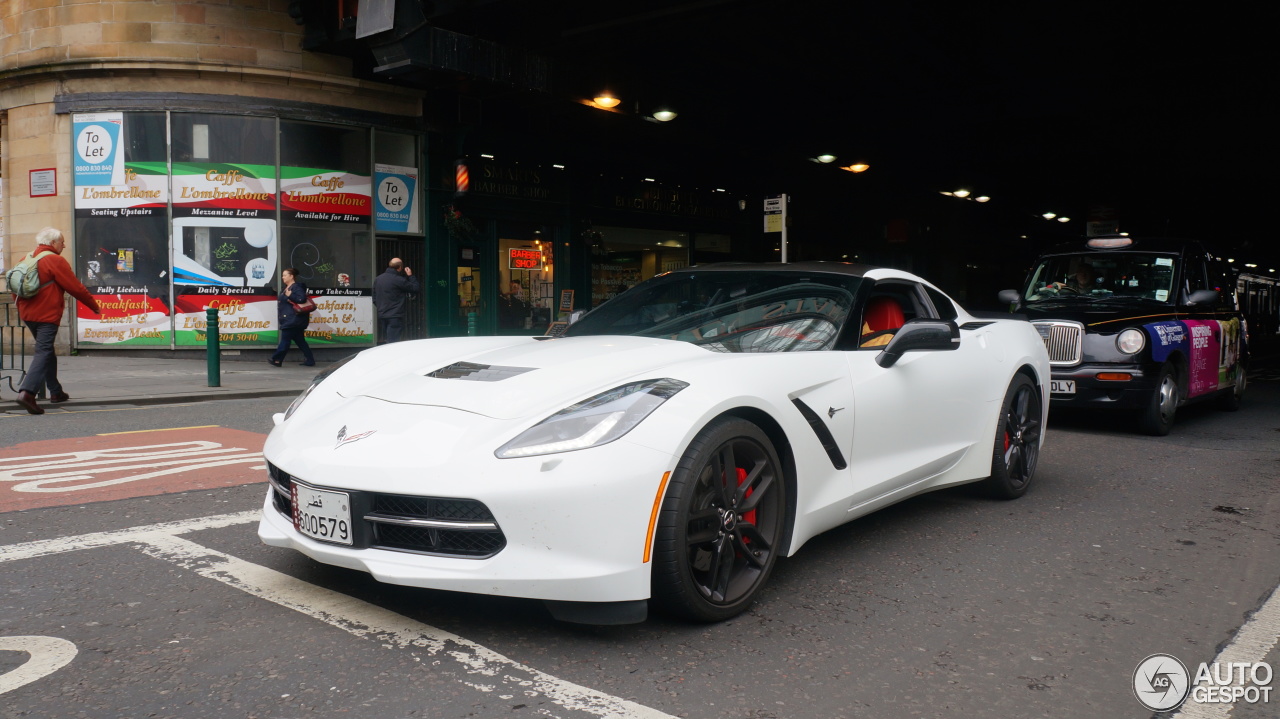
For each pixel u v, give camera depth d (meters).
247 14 13.20
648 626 2.80
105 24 12.93
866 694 2.36
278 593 3.02
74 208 13.22
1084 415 8.40
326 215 13.83
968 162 21.28
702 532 2.76
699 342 3.71
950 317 4.64
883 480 3.60
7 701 2.21
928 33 13.38
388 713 2.18
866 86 15.98
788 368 3.19
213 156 13.23
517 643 2.63
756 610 2.97
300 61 13.52
